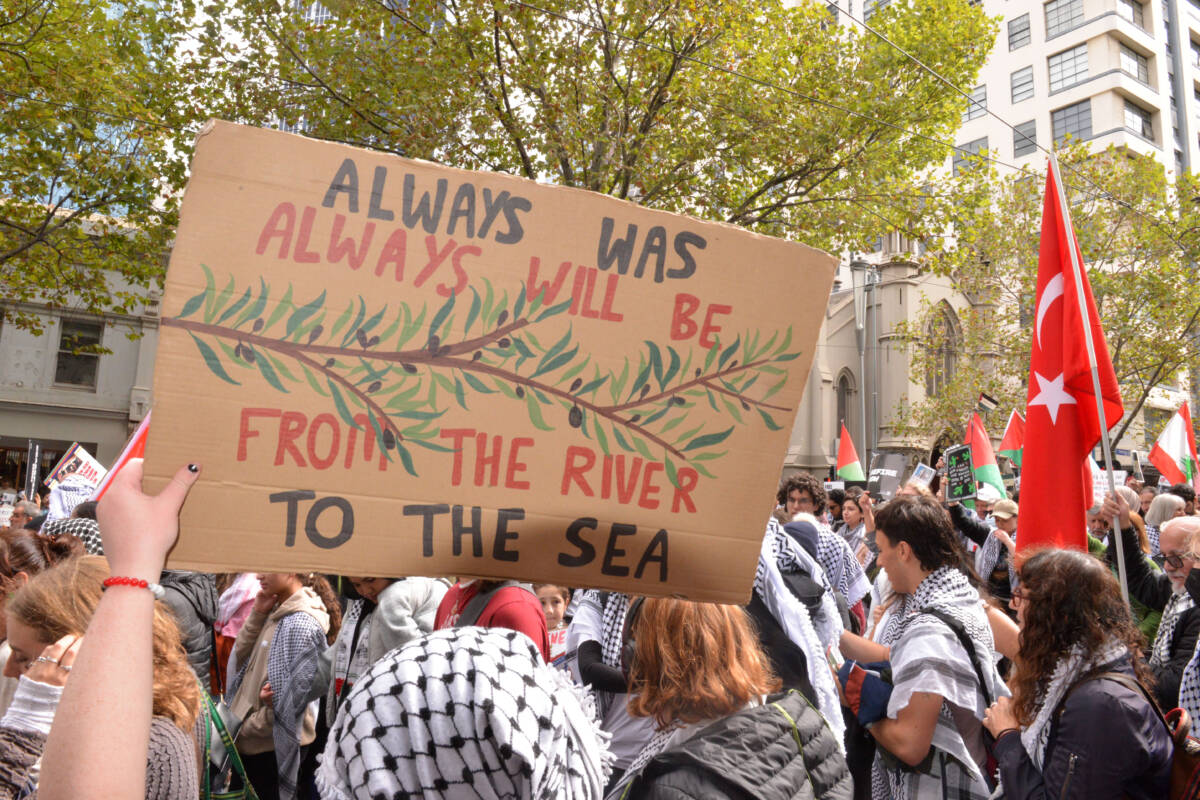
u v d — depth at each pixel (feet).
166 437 4.61
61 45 42.50
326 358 5.01
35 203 47.55
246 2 43.24
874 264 111.34
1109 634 8.41
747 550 5.80
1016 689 8.80
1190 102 141.90
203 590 12.28
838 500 34.42
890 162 52.95
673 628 6.09
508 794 4.28
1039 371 14.61
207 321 4.79
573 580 5.45
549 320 5.52
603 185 44.60
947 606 9.97
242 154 4.93
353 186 5.15
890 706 9.52
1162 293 73.26
